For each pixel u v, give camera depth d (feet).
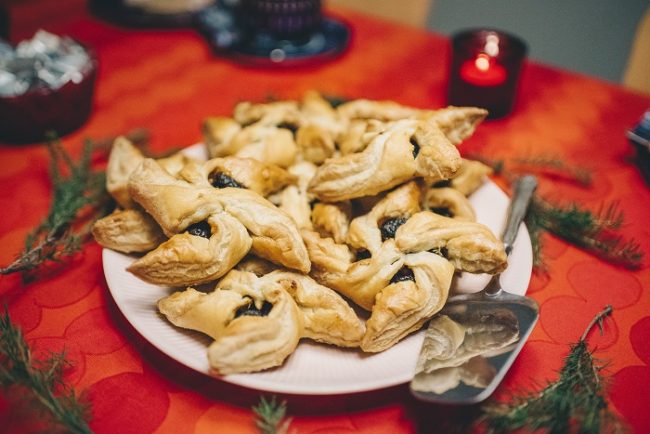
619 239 1.86
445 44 2.78
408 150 1.71
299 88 2.50
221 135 1.97
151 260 1.56
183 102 2.43
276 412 1.39
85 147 2.01
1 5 2.65
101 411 1.50
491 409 1.41
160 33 2.84
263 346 1.47
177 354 1.49
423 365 1.48
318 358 1.53
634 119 2.35
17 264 1.70
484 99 2.29
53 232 1.78
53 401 1.41
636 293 1.74
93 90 2.27
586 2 3.85
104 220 1.72
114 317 1.68
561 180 2.10
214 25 2.73
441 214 1.81
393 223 1.71
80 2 2.97
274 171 1.82
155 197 1.66
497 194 1.88
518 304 1.60
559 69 2.63
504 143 2.24
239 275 1.60
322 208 1.77
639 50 2.68
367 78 2.57
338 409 1.50
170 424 1.48
